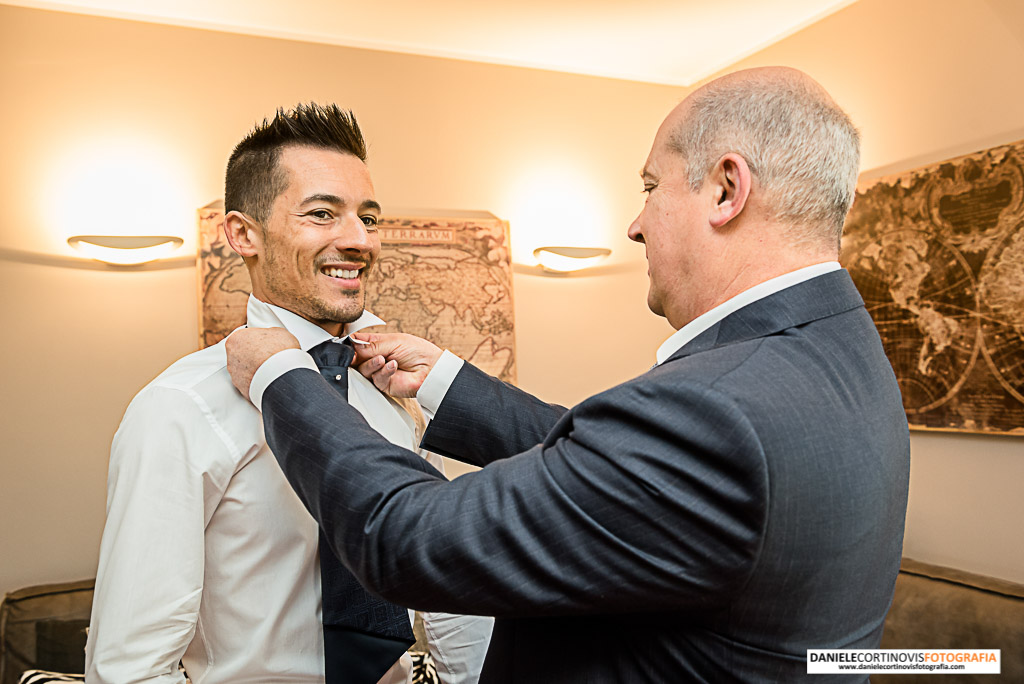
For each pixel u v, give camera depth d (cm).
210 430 99
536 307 335
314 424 83
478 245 322
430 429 116
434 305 313
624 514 68
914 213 264
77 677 224
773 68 86
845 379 76
